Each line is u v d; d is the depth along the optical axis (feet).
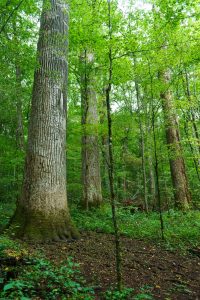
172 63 28.27
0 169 49.26
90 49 33.14
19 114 45.47
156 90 28.99
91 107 39.70
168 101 34.76
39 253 18.49
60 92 25.89
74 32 31.12
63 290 13.96
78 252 20.75
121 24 18.56
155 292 15.57
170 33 26.00
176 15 24.27
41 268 16.14
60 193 24.66
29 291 13.21
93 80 34.68
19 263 15.83
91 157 41.27
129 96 42.24
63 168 25.38
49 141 24.64
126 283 16.30
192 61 29.32
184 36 27.37
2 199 47.11
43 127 24.73
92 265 18.49
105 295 14.07
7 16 20.29
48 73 24.98
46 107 25.02
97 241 24.21
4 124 53.47
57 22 26.32
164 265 20.10
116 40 18.21
